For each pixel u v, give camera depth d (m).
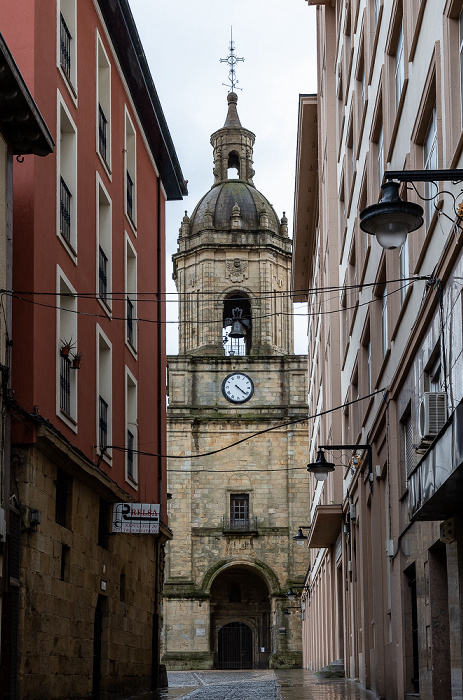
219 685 36.09
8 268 18.25
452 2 14.49
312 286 56.34
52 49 21.67
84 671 22.55
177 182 36.88
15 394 19.14
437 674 16.38
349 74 30.75
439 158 15.48
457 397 14.11
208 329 71.00
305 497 68.38
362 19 26.00
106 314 26.02
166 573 67.38
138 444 30.02
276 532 68.06
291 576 67.38
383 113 22.14
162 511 33.69
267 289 71.06
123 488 27.34
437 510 13.80
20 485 18.81
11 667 17.84
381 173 23.59
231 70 79.44
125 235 29.08
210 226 72.06
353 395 31.31
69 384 22.19
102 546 25.08
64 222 22.62
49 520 20.14
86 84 24.75
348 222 30.77
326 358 40.88
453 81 14.73
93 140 25.25
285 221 73.19
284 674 48.06
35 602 19.09
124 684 26.80
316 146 45.38
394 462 21.02
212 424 69.44
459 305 13.89
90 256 24.47
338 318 37.34
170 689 32.22
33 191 19.84
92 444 23.78
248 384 70.19
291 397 69.88
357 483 29.67
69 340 22.23
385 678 22.95
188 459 69.12
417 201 18.27
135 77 30.06
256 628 71.19
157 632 31.78
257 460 69.19
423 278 15.44
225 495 68.81
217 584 71.88
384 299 23.56
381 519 24.39
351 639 33.41
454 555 13.98
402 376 19.67
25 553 18.62
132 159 30.95
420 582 17.72
